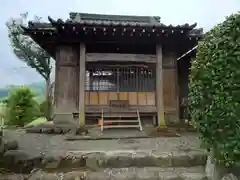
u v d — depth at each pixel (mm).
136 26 6215
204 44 2680
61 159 3312
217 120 2299
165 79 7910
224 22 2439
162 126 6387
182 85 9500
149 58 7207
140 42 7199
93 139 5195
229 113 2158
